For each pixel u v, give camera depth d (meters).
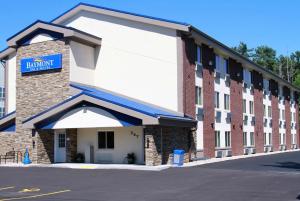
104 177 21.03
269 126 51.84
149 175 21.64
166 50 30.73
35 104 31.59
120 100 29.25
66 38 30.69
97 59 32.97
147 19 31.14
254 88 46.72
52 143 30.89
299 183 17.77
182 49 30.36
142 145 29.27
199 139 32.66
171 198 14.41
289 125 60.91
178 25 30.06
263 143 48.75
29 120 29.72
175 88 30.25
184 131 30.67
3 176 21.98
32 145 30.00
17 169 26.00
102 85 32.66
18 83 32.44
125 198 14.55
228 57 39.62
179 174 21.86
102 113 27.62
